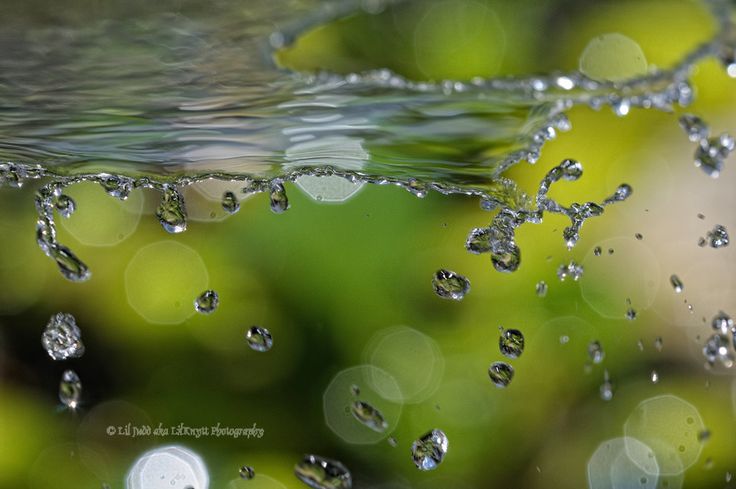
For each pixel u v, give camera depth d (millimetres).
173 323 393
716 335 359
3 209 394
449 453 390
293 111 309
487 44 382
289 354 394
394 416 392
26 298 393
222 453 387
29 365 390
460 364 395
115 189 334
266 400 391
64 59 299
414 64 371
